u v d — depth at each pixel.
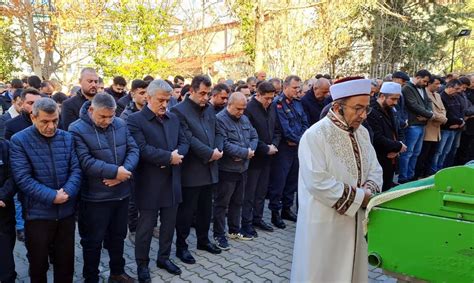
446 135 6.91
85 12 11.47
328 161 2.31
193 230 4.84
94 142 3.08
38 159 2.84
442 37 15.46
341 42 14.09
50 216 2.87
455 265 1.56
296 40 12.12
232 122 4.19
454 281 1.57
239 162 4.13
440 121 6.44
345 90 2.25
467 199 1.51
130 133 3.39
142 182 3.43
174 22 14.07
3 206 2.98
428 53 15.20
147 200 3.39
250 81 7.18
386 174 4.53
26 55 15.73
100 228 3.15
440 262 1.60
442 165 7.28
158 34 10.99
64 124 4.34
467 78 7.03
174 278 3.51
